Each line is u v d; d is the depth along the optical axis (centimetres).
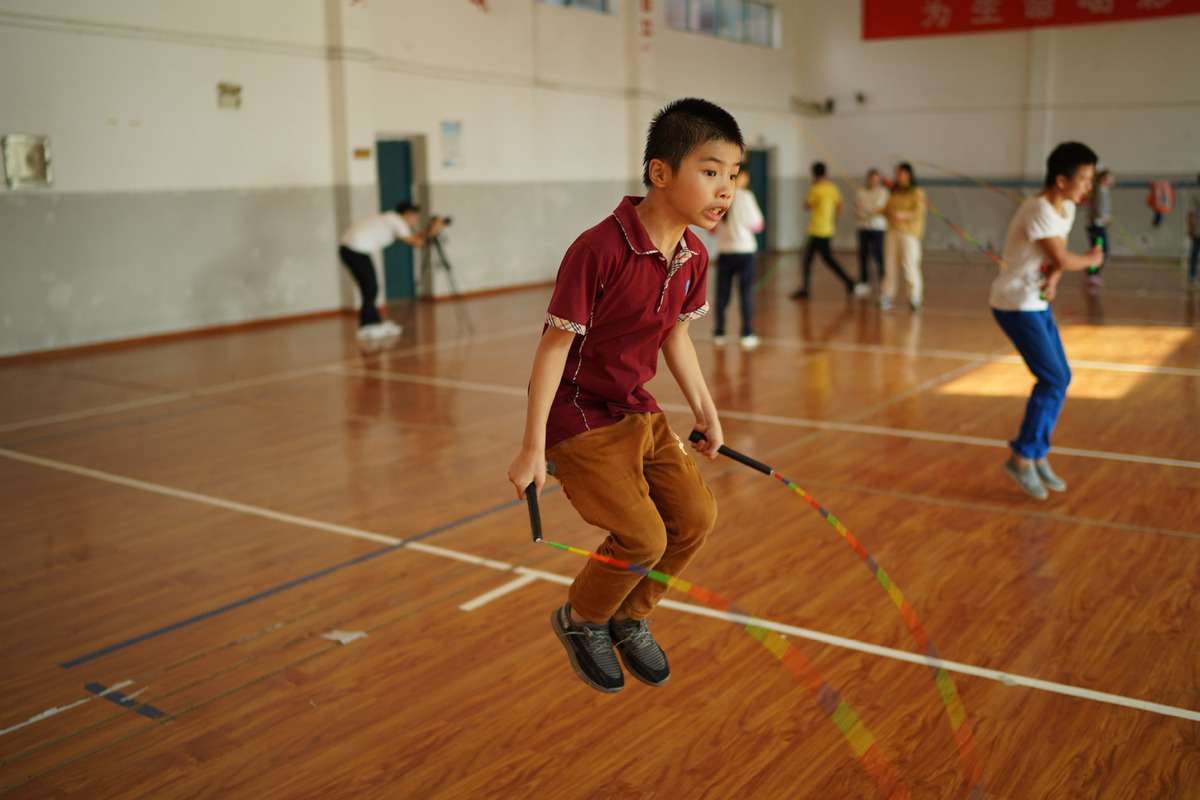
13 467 559
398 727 284
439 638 340
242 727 286
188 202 1027
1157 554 400
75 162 931
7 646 341
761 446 576
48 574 405
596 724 284
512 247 1434
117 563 416
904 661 315
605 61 1538
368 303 1014
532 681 310
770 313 1136
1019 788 246
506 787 254
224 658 329
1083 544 414
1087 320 1018
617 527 215
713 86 1738
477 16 1319
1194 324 975
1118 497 473
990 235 1797
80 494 509
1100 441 573
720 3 1764
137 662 328
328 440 607
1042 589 369
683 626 345
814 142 1962
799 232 2020
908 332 980
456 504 483
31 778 262
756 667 315
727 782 254
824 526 442
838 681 304
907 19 1803
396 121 1231
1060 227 449
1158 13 1575
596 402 223
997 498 477
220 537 444
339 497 497
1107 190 1297
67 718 293
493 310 1220
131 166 975
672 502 228
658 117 210
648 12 1576
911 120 1850
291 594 380
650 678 241
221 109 1043
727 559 405
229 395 740
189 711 296
